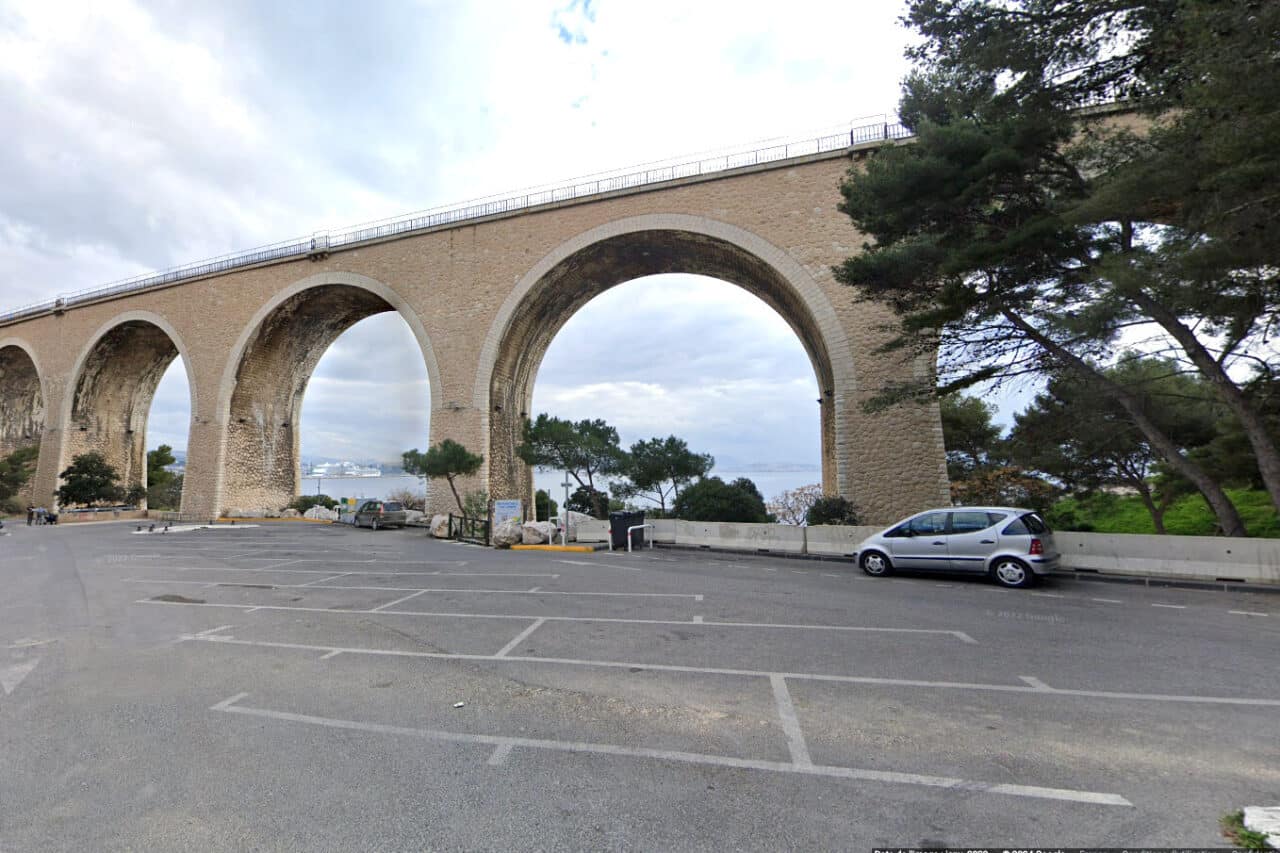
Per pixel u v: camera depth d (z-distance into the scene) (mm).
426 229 26422
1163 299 8781
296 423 36000
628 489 24047
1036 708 4594
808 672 5562
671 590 10094
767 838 2900
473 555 16047
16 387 42625
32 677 5695
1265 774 3492
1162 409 14430
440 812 3186
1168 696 4844
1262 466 10227
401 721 4512
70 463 36594
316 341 34500
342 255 28281
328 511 32281
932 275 12219
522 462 28453
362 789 3455
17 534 25312
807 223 20266
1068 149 11086
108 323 35250
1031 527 10352
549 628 7469
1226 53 6586
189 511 30953
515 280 24609
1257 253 7305
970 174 10445
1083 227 10039
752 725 4336
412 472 22953
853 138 20203
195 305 32188
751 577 11570
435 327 25750
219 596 10148
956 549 10820
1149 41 8742
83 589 11031
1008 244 10266
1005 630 7121
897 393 14180
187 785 3527
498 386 25828
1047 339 11734
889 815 3096
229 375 30734
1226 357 10789
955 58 10289
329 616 8398
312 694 5152
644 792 3377
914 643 6551
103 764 3826
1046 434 16000
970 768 3611
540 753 3922
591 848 2836
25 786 3541
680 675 5531
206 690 5277
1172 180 7969
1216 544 10680
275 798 3359
